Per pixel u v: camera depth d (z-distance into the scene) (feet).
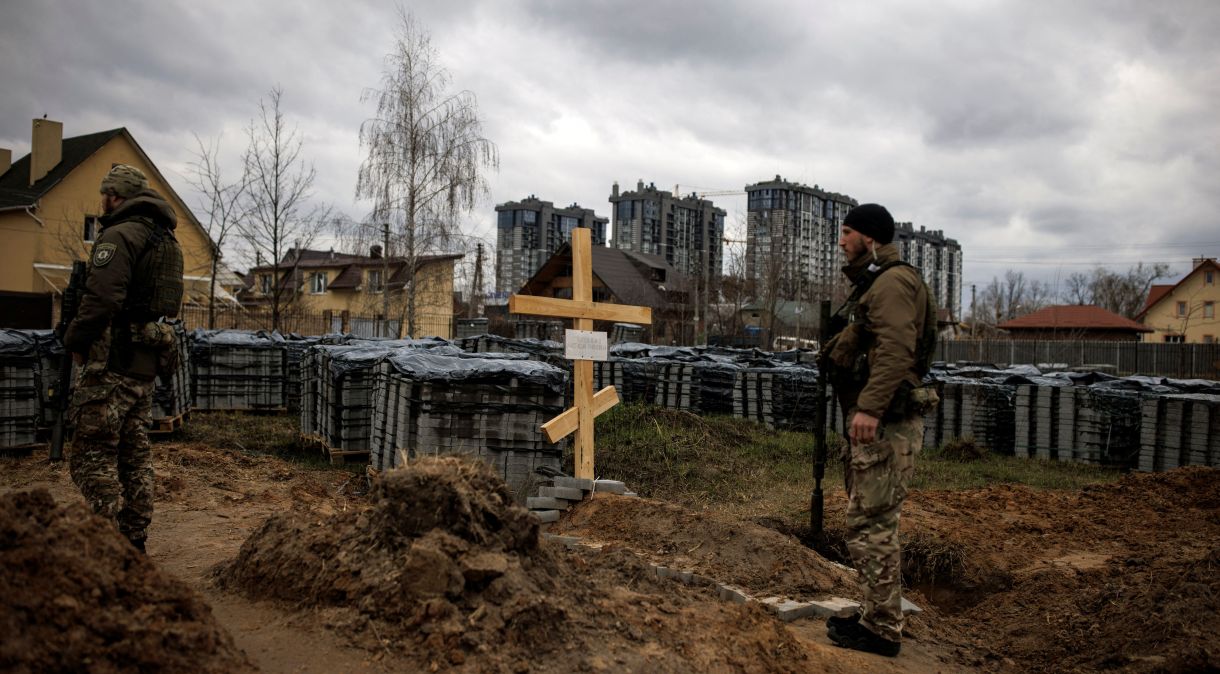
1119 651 14.19
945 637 15.47
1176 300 199.00
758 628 12.74
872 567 12.89
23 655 7.25
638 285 153.89
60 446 14.11
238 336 46.78
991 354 132.67
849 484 13.53
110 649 7.93
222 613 11.23
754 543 17.87
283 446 36.76
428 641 9.95
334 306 153.07
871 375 12.26
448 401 23.86
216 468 27.32
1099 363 124.88
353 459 31.96
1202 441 36.60
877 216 13.14
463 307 143.23
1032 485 34.45
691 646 11.57
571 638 10.80
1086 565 20.39
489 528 11.73
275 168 76.48
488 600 10.65
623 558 15.28
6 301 55.98
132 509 14.06
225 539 17.03
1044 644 15.62
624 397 45.24
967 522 24.63
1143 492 28.91
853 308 13.26
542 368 24.94
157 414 35.19
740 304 151.74
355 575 11.21
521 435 24.40
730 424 41.06
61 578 8.15
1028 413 41.24
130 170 14.15
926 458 39.81
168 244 14.12
